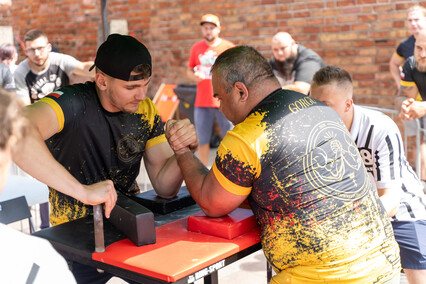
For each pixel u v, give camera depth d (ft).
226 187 5.13
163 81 23.30
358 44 18.47
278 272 5.30
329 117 5.32
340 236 4.94
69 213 6.28
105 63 5.60
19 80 13.75
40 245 2.59
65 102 5.74
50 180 4.88
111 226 5.60
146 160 6.74
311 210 4.93
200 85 17.67
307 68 14.99
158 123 6.64
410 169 7.56
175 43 22.70
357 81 18.71
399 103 13.52
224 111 5.62
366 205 5.16
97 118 5.99
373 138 6.71
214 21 17.17
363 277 4.98
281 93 5.31
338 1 18.58
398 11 17.54
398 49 16.85
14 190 8.64
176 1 22.25
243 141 4.95
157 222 5.94
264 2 20.21
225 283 10.34
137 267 4.61
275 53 15.31
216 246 5.06
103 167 6.31
